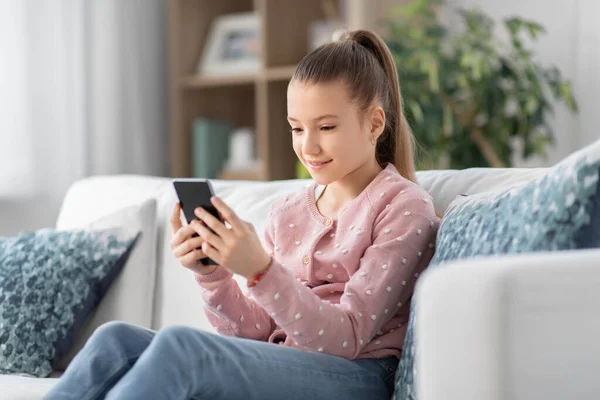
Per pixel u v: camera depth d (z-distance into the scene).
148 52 3.93
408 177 1.67
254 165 3.86
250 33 3.91
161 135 4.01
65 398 1.25
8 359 1.89
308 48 3.92
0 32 3.31
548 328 0.96
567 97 3.20
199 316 1.91
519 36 3.55
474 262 1.00
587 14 3.37
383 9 3.52
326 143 1.51
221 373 1.26
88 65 3.65
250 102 4.28
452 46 3.27
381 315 1.43
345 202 1.60
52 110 3.47
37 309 1.91
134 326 1.34
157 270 2.03
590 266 0.99
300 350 1.38
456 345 0.98
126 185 2.21
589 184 1.18
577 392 0.97
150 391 1.18
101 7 3.69
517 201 1.29
